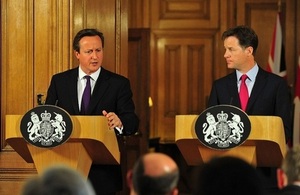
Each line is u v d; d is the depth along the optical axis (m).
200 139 4.92
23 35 6.92
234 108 4.89
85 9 7.19
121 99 5.54
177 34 11.66
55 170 2.71
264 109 5.46
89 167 5.20
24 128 4.93
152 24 11.69
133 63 10.82
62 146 5.02
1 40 6.92
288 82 11.32
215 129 4.91
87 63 5.50
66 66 6.89
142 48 10.81
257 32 11.34
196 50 11.66
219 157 3.02
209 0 11.62
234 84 5.56
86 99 5.54
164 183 3.09
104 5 7.46
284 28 11.34
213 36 11.62
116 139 5.20
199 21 11.64
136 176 3.12
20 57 6.92
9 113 6.92
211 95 5.63
